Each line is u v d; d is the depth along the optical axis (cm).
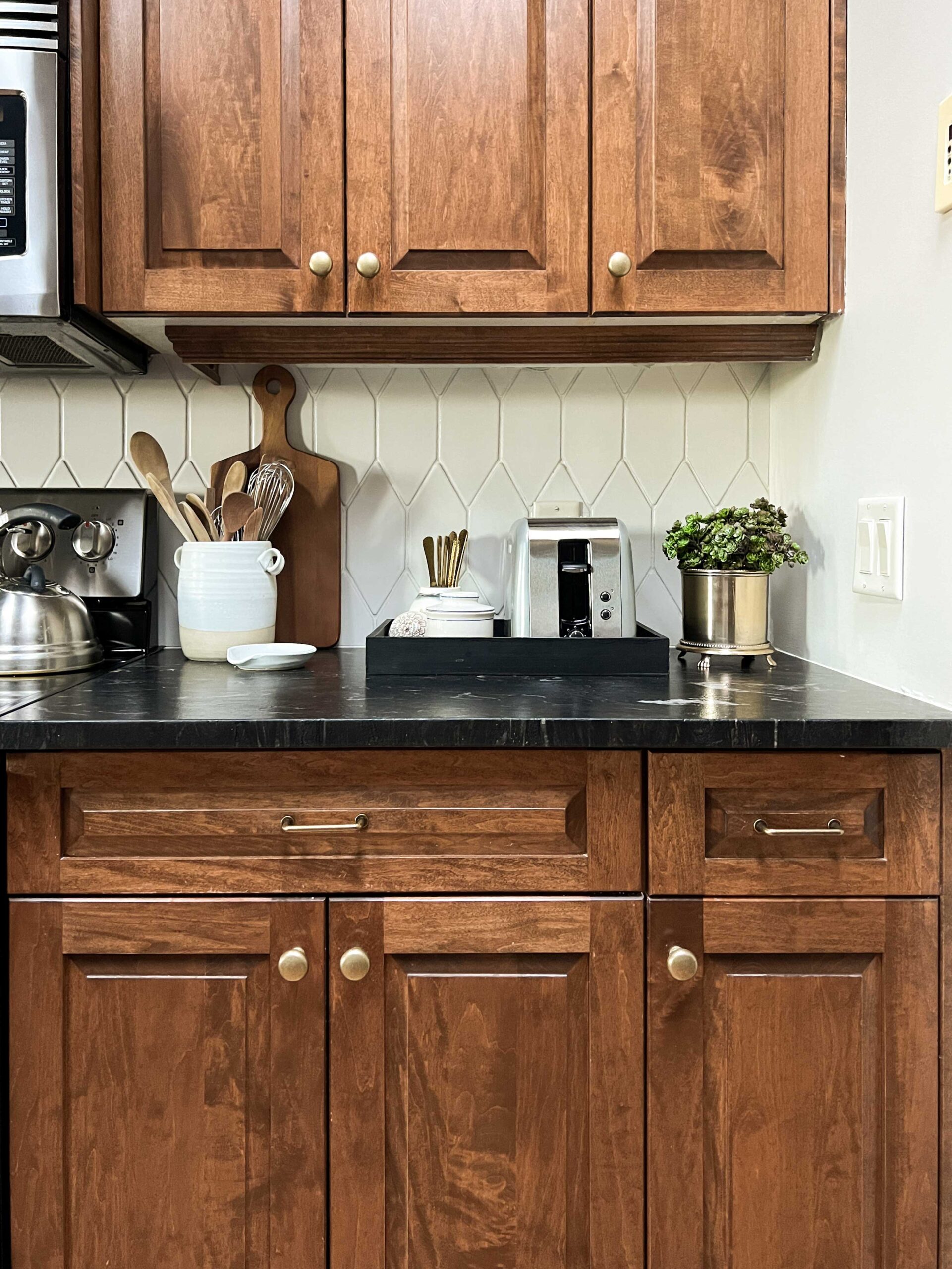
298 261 134
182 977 106
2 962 105
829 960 107
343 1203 107
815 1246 107
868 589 129
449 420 168
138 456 153
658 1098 106
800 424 156
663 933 106
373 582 169
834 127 136
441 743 103
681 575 163
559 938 106
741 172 134
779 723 103
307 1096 106
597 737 103
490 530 169
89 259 130
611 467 169
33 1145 106
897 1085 106
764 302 136
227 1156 106
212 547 149
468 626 140
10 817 105
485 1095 107
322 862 106
